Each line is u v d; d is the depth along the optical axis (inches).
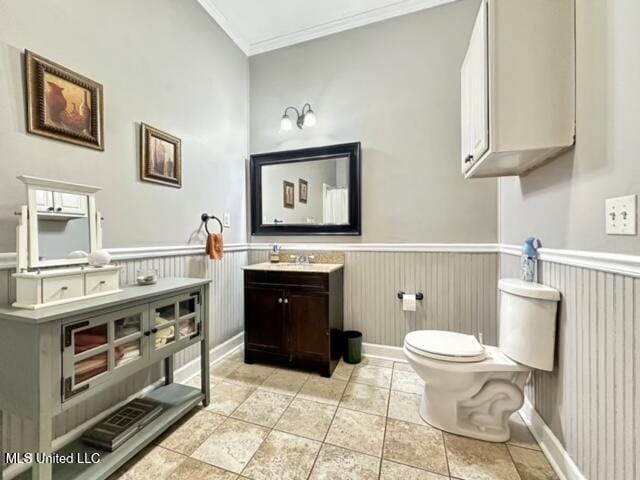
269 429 60.7
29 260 45.9
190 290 65.1
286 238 109.0
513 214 73.9
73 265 51.9
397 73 95.0
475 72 57.5
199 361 86.9
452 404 59.9
